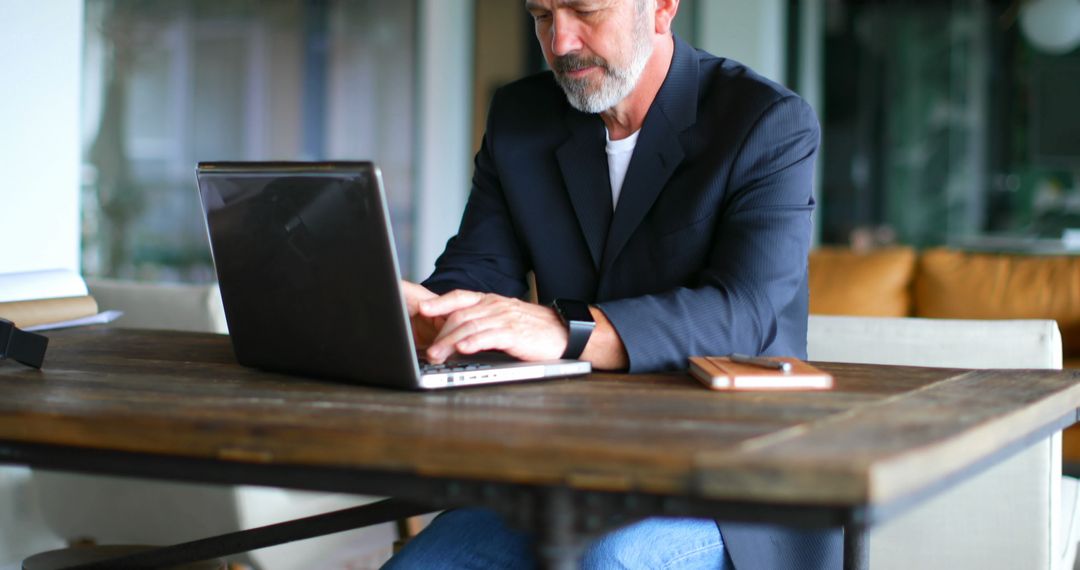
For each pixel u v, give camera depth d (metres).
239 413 1.02
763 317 1.47
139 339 1.72
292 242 1.22
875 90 8.52
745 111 1.65
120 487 2.27
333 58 6.81
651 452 0.82
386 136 7.15
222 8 6.12
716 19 7.57
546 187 1.80
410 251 7.36
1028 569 1.75
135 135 5.65
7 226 2.37
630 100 1.71
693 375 1.31
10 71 2.36
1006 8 8.27
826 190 8.65
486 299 1.38
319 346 1.25
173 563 1.63
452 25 7.43
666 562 1.32
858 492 0.77
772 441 0.87
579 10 1.58
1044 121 8.30
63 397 1.13
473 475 0.86
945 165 8.48
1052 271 4.26
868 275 4.50
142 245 5.70
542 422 0.97
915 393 1.18
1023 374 1.35
